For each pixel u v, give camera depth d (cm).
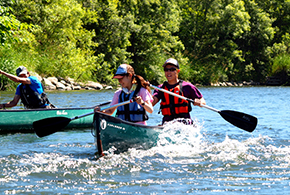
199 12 6259
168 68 905
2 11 2045
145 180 632
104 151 771
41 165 718
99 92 3086
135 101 809
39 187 593
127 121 791
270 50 6638
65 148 891
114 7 4550
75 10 3884
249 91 3678
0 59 2844
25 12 3691
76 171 680
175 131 883
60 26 3781
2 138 1027
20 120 1146
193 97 919
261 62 6662
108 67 4559
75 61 3712
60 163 732
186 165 728
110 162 739
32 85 1169
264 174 668
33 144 939
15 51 3184
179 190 582
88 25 4625
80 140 1005
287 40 6700
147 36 5131
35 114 1164
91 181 627
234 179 638
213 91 3694
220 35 6281
